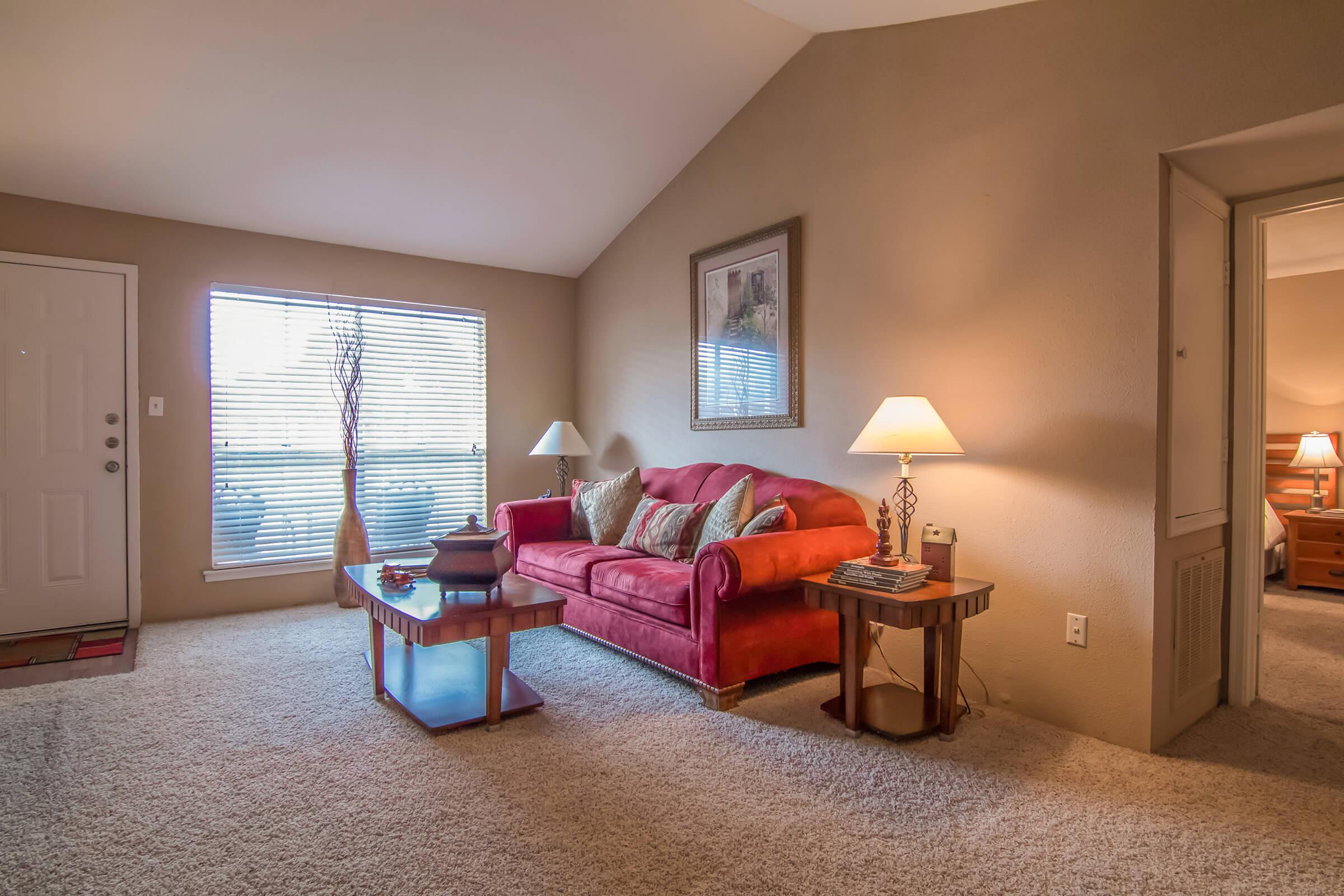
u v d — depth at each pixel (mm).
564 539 4035
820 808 1855
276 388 4109
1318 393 5141
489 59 3104
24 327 3461
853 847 1672
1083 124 2377
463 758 2135
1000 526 2605
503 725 2395
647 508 3535
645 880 1537
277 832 1727
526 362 5016
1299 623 3803
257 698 2641
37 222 3492
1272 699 2682
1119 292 2285
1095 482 2342
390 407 4504
